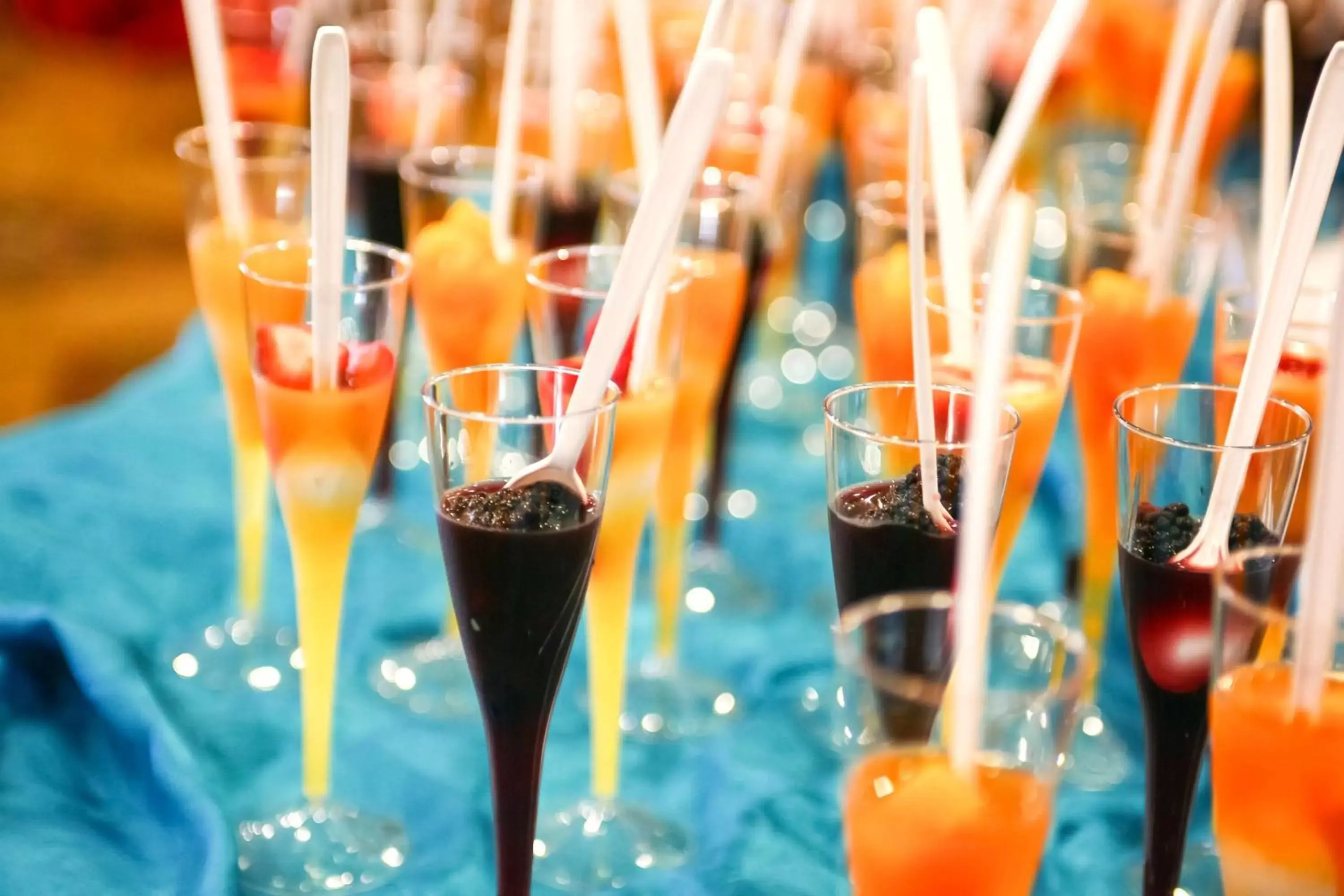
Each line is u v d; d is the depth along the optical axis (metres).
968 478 0.70
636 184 0.93
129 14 2.58
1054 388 0.84
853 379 1.27
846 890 0.83
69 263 2.29
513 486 0.75
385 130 1.02
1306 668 0.69
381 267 0.85
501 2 1.43
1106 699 0.94
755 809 0.86
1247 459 0.75
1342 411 0.68
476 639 0.76
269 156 0.97
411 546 1.04
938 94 0.81
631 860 0.84
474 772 0.89
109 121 2.78
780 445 1.17
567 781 0.89
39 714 0.89
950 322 0.83
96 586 0.97
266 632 0.97
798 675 0.95
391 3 1.42
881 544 0.78
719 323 0.92
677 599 0.96
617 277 0.74
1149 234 0.89
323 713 0.85
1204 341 1.14
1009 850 0.68
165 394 1.16
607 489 0.81
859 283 0.94
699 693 0.94
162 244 2.38
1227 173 1.41
